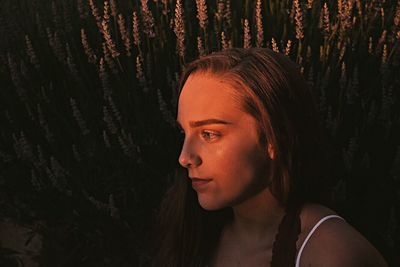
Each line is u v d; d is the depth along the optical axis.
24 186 2.59
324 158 1.19
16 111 2.69
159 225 1.50
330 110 2.12
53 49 2.53
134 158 2.30
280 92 1.08
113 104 2.28
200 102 1.08
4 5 3.05
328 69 2.18
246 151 1.08
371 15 2.60
